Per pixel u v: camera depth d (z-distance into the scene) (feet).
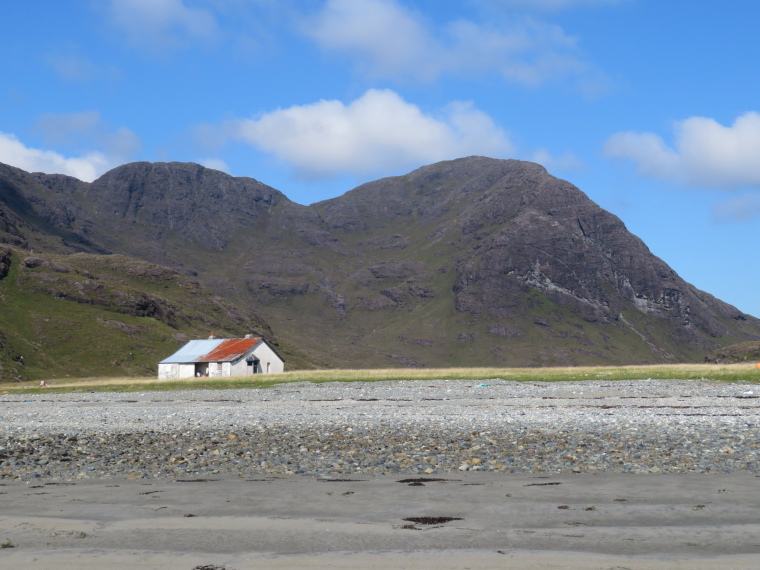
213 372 401.90
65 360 607.78
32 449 92.48
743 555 41.04
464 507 54.03
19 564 41.81
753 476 63.41
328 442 93.61
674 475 64.80
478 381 252.21
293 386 255.50
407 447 86.89
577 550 42.68
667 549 42.50
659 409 135.13
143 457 84.17
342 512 53.31
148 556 42.93
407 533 47.11
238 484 65.46
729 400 156.56
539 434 96.63
